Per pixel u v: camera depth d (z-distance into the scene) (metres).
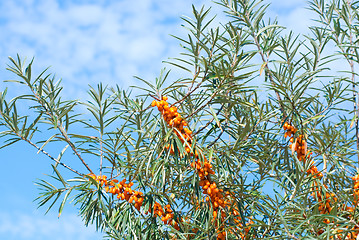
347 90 2.88
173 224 2.81
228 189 2.82
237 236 2.81
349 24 3.11
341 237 2.56
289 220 2.54
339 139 2.93
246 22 3.17
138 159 2.83
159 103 2.48
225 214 2.77
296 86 2.69
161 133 2.47
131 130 2.79
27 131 2.58
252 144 2.96
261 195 2.86
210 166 2.64
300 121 2.74
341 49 3.03
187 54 2.45
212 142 2.86
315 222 2.34
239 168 3.01
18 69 2.60
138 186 2.80
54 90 2.67
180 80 2.61
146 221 2.79
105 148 2.75
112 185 2.74
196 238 2.55
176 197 3.10
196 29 2.46
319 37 3.02
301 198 2.58
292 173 2.91
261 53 3.06
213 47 2.46
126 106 3.07
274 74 2.82
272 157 3.05
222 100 2.60
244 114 2.89
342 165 3.07
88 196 2.77
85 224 2.78
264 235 2.77
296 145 2.88
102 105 2.75
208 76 2.49
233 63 2.62
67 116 2.65
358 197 2.59
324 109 3.05
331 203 2.75
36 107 2.64
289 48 2.99
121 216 2.63
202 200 2.76
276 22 3.32
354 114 2.86
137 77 2.62
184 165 2.90
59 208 2.50
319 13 3.37
